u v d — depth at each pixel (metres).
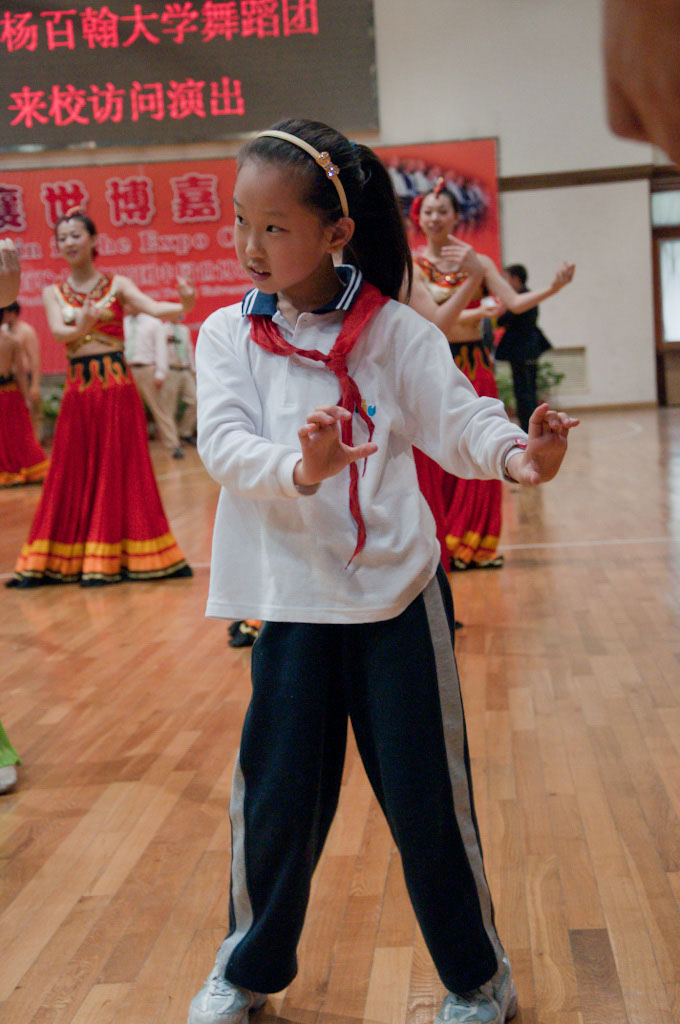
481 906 1.29
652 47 0.39
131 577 4.45
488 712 2.56
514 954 1.48
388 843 1.87
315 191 1.16
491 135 11.89
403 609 1.24
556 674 2.84
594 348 12.55
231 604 1.30
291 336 1.28
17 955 1.55
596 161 11.93
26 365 8.78
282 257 1.19
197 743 2.45
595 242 12.27
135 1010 1.40
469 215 11.98
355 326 1.25
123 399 4.39
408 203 11.95
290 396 1.25
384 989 1.43
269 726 1.27
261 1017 1.38
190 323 11.99
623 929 1.53
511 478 1.16
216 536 1.31
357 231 1.32
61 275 11.83
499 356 8.64
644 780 2.08
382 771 1.25
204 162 11.70
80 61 11.50
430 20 11.66
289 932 1.30
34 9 11.41
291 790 1.25
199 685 2.93
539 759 2.23
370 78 11.59
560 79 11.81
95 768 2.32
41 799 2.16
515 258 12.30
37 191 11.73
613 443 9.03
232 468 1.19
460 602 3.74
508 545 4.80
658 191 12.41
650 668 2.84
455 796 1.27
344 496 1.24
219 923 1.63
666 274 12.61
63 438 4.42
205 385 1.28
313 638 1.26
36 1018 1.39
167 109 11.59
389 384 1.27
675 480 6.51
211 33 11.45
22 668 3.19
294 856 1.27
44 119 11.60
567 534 4.98
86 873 1.82
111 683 2.99
